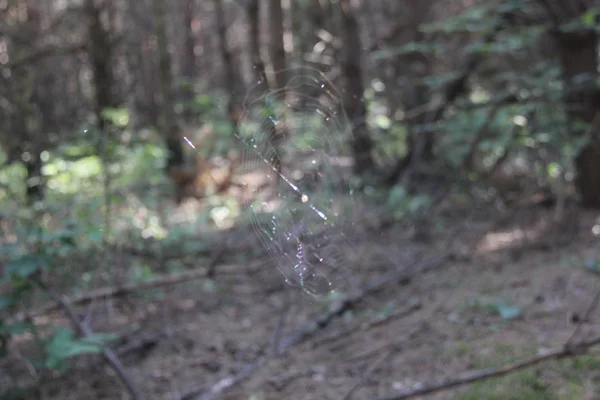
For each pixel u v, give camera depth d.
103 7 10.23
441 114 8.58
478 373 3.87
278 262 2.99
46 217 5.71
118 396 4.30
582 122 7.55
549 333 4.62
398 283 6.08
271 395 4.21
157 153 8.44
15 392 4.23
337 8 10.66
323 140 3.54
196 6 15.93
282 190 3.14
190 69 14.07
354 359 4.63
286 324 5.32
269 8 10.48
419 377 4.26
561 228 7.01
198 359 4.77
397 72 9.84
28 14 9.02
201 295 6.06
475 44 7.52
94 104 9.60
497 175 8.70
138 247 6.16
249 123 3.60
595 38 7.55
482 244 7.04
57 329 4.03
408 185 8.66
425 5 9.74
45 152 6.57
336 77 9.86
